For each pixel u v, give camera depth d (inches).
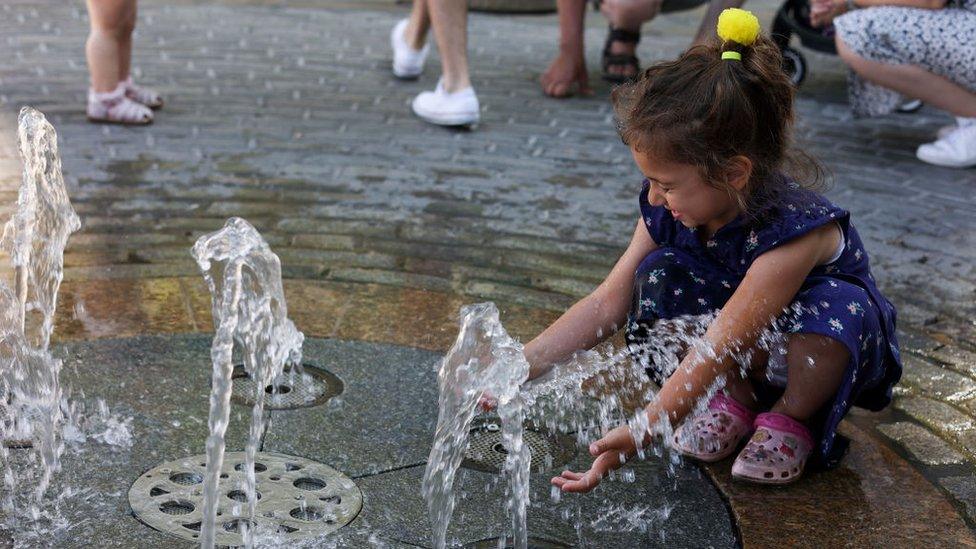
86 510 80.5
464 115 212.1
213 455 71.3
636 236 98.0
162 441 91.2
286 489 84.8
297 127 211.2
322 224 154.5
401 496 85.3
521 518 80.5
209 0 393.1
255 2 395.5
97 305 119.3
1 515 79.2
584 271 140.9
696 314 93.3
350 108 229.6
